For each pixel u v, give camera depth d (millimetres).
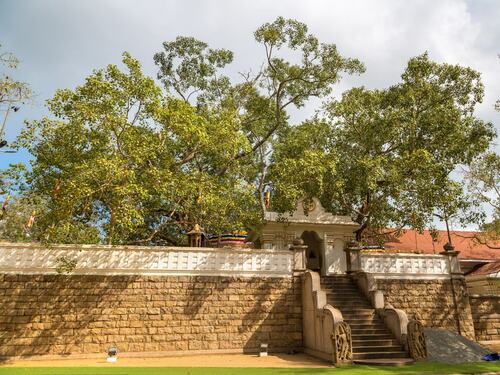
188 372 10945
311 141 25031
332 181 20844
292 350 16031
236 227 18359
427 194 19578
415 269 19062
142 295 15570
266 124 28562
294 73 26094
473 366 12977
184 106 17875
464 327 18391
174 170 18344
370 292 17109
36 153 17422
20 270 14797
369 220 23672
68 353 14320
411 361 13297
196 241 18062
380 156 21781
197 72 28266
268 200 26953
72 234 14938
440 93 23672
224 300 16250
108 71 16266
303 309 16656
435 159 21969
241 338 15930
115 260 15711
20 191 18078
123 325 15062
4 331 14086
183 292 15977
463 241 31922
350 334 13492
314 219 23812
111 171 14430
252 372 11109
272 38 24391
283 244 23234
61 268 14461
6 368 11539
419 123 22594
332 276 19031
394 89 24391
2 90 16062
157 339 15172
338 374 10953
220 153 19188
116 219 14258
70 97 16078
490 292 25266
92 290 15219
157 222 25969
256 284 16766
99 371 10977
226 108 26344
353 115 23281
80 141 16297
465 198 20609
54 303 14766
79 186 14148
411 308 18328
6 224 31266
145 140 16234
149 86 16328
